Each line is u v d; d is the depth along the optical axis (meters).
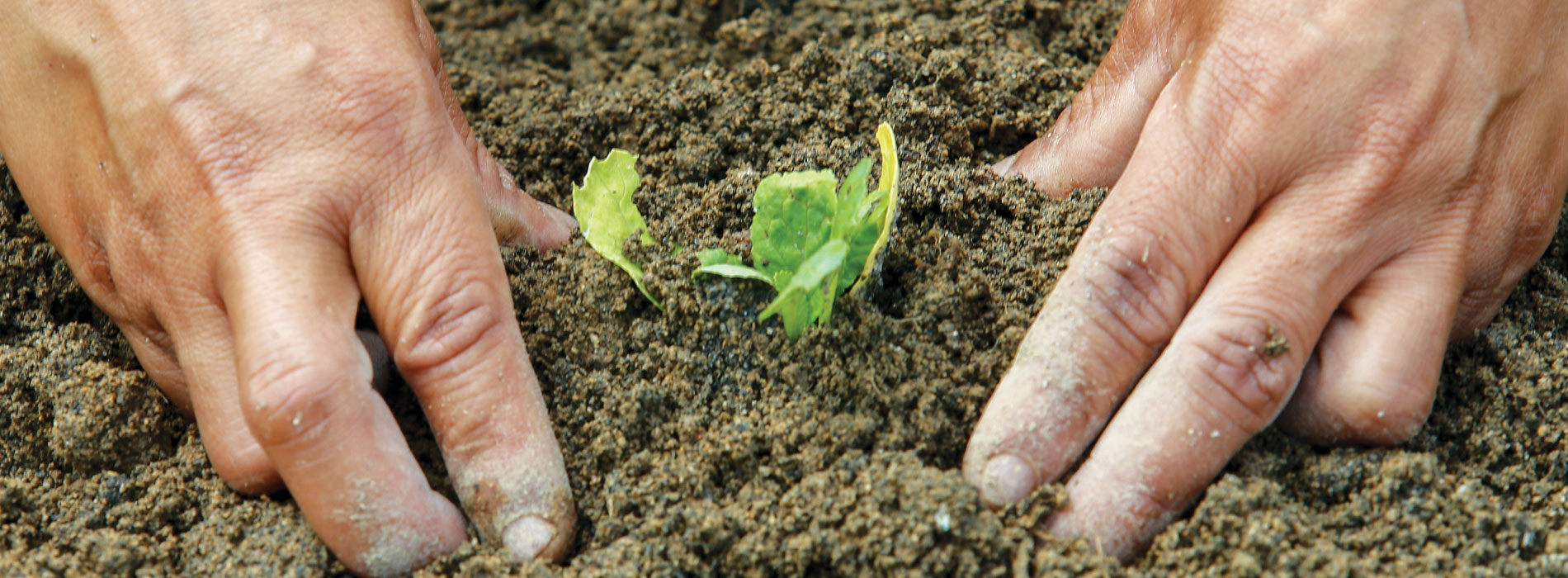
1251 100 0.61
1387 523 0.60
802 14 0.77
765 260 0.62
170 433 0.64
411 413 0.63
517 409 0.60
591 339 0.63
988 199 0.66
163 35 0.61
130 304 0.62
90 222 0.62
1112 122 0.66
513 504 0.59
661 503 0.61
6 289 0.66
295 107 0.60
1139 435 0.59
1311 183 0.60
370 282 0.60
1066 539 0.59
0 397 0.64
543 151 0.72
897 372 0.62
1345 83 0.61
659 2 0.78
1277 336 0.59
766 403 0.62
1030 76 0.71
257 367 0.58
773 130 0.70
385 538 0.59
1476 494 0.60
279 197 0.60
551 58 0.78
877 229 0.62
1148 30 0.66
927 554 0.59
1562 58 0.62
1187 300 0.60
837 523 0.59
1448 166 0.61
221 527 0.61
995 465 0.59
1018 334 0.62
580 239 0.65
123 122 0.61
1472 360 0.63
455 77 0.75
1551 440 0.62
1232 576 0.58
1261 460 0.60
